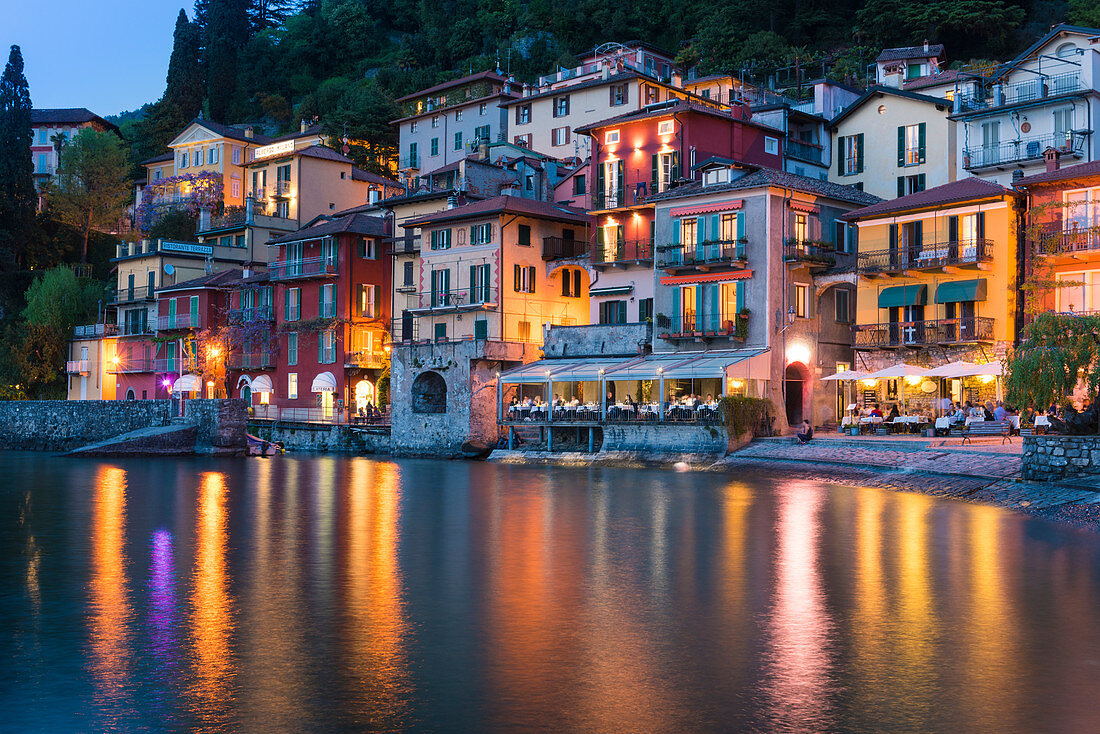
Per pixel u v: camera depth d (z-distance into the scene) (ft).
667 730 45.52
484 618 65.31
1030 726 45.98
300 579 78.18
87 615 66.13
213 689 51.01
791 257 198.59
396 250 279.69
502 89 385.09
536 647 58.54
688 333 208.23
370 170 433.48
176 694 50.26
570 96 338.95
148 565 84.48
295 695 50.14
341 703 48.96
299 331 288.71
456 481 164.35
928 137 237.45
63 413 281.74
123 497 140.26
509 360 234.38
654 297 216.13
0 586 75.36
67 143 465.47
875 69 338.54
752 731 45.42
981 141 221.05
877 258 195.83
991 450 144.05
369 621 64.54
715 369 186.29
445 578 78.54
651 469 184.34
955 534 99.25
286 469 196.54
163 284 344.90
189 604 69.31
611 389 219.00
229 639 60.18
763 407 189.47
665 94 330.34
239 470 194.39
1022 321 179.22
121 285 364.99
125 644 59.11
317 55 571.28
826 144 262.06
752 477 163.84
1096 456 118.62
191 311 325.62
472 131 383.24
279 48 583.17
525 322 247.09
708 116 234.38
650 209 230.27
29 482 166.61
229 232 366.63
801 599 70.64
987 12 352.69
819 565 83.56
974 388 180.96
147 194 433.89
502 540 98.07
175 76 517.55
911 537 97.66
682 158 229.86
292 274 293.64
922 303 189.16
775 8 409.28
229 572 81.15
